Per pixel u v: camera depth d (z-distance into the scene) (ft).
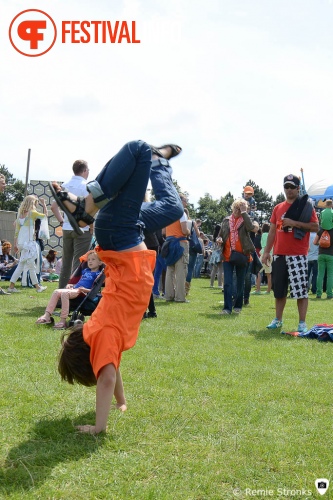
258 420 11.94
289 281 24.48
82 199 10.73
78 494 8.43
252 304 35.63
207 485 8.87
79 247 26.73
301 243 23.71
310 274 49.19
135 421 11.53
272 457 9.99
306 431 11.42
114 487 8.69
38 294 33.94
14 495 8.25
